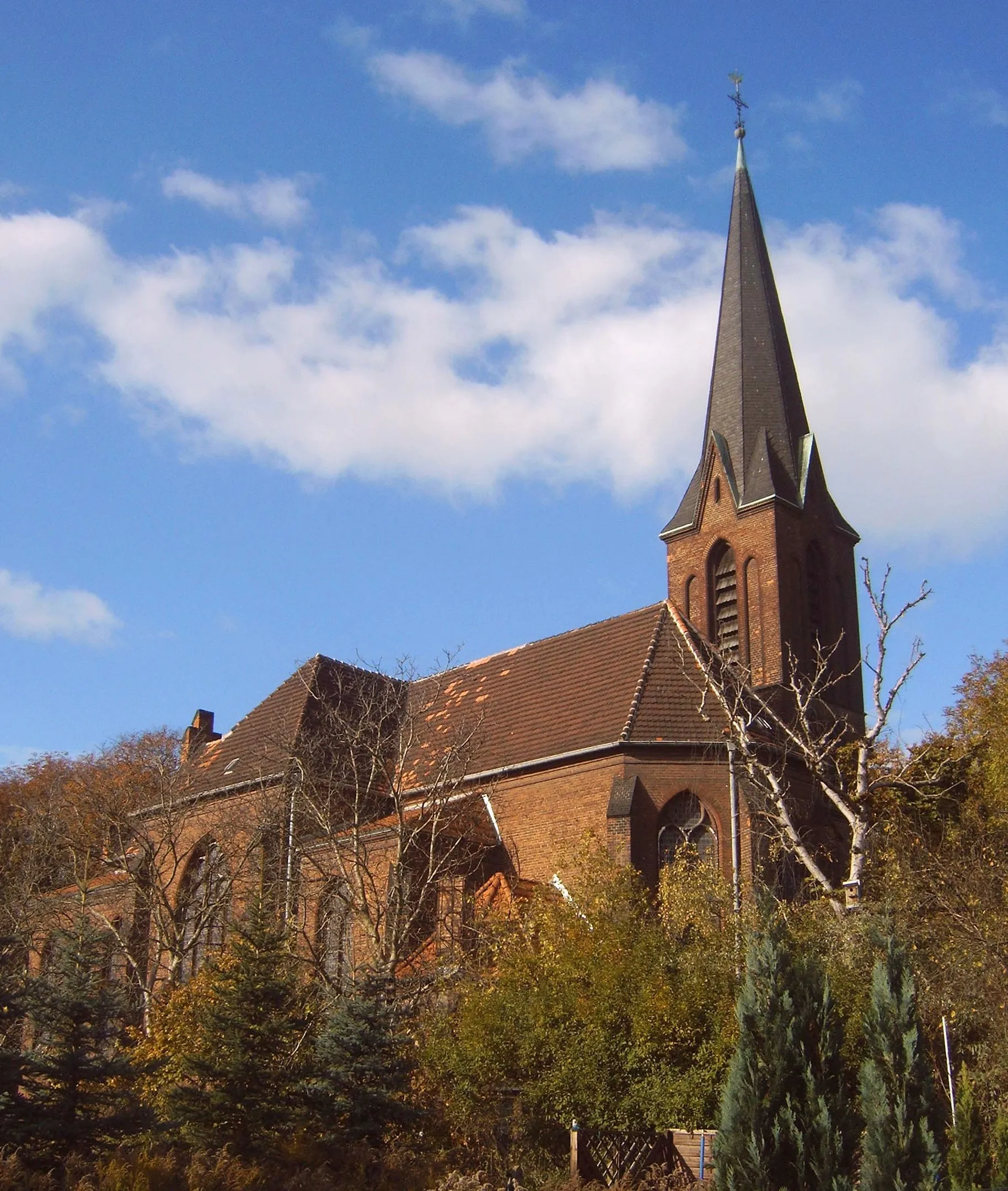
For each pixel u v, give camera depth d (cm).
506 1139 3009
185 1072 2886
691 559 5825
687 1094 2792
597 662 5253
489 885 4509
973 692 5150
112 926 4622
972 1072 2831
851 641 5838
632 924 3253
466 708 5581
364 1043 2916
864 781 3697
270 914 3938
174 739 6353
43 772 7694
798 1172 2206
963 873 3875
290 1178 2531
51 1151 2412
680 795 4600
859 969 2905
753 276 6222
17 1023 2772
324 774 4838
